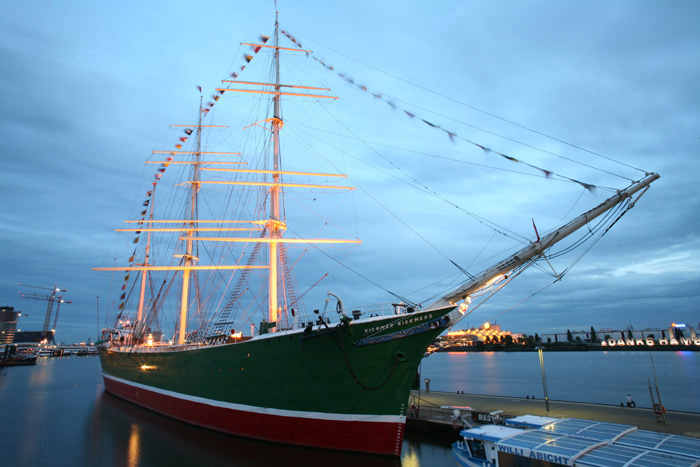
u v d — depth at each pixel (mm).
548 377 74875
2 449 24875
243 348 22922
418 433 25156
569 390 53438
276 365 21141
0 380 76188
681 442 14305
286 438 20938
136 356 38781
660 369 90938
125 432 28188
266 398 21672
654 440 14680
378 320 18844
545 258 19375
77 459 22453
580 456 13070
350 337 18922
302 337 19484
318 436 20062
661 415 22625
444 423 24016
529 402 29828
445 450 21922
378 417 19219
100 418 34000
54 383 69125
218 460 20438
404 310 20078
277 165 32219
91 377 83625
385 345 19000
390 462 18922
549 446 14109
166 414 31406
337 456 19547
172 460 21172
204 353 26375
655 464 12016
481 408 27281
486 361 144000
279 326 25516
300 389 20438
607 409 26094
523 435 15906
